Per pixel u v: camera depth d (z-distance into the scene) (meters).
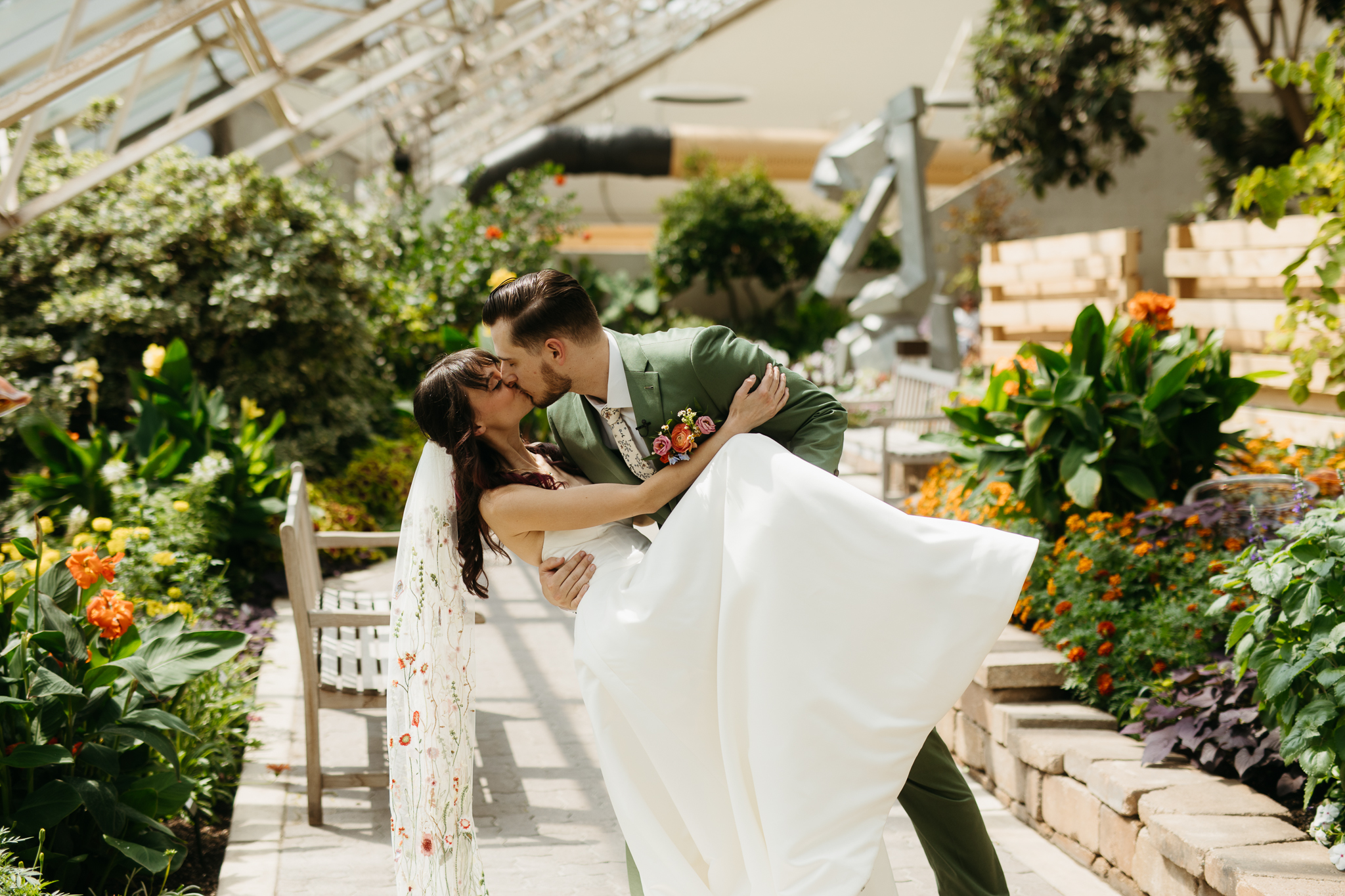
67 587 2.76
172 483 5.13
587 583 2.12
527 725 3.74
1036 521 3.95
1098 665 3.08
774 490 1.93
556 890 2.59
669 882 1.98
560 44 14.02
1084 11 9.53
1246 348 5.42
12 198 6.32
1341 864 2.07
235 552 5.41
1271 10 9.40
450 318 10.00
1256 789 2.57
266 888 2.55
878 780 1.88
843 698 1.88
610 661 1.98
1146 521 3.61
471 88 12.97
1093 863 2.63
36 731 2.39
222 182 6.93
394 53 10.84
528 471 2.18
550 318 1.99
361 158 15.06
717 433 2.06
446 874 2.17
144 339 6.52
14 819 2.29
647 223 22.38
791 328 17.05
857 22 21.92
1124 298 6.28
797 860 1.84
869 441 7.64
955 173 18.70
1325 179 3.61
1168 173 18.08
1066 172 10.46
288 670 4.22
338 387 7.37
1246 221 5.30
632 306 17.58
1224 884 2.10
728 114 22.11
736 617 1.93
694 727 1.98
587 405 2.16
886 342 11.89
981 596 1.87
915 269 11.73
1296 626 2.22
